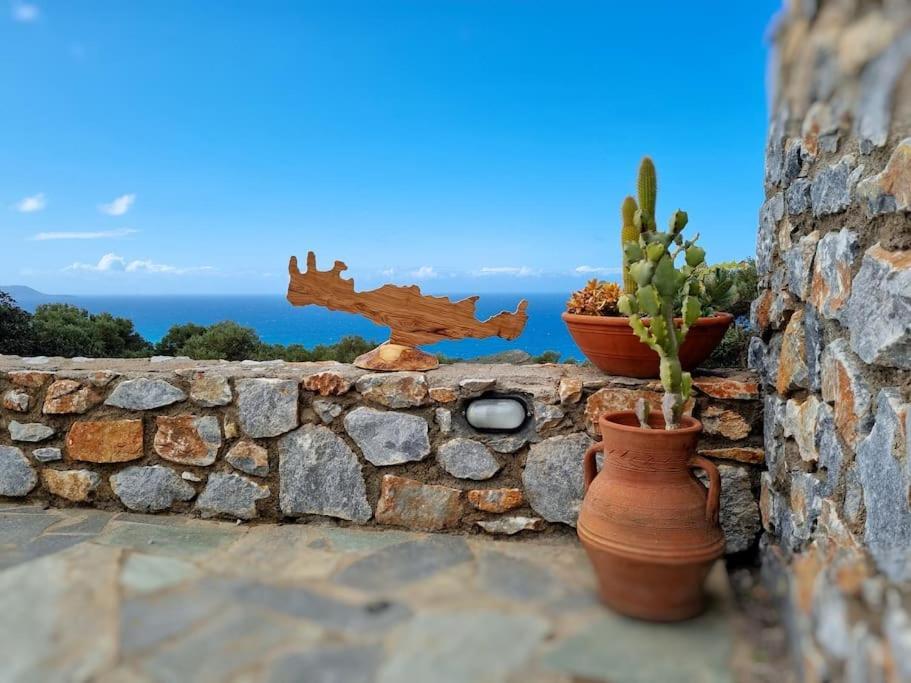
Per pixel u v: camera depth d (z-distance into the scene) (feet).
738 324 10.65
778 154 7.01
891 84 1.92
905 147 4.14
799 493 6.14
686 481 5.41
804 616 1.86
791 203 6.53
